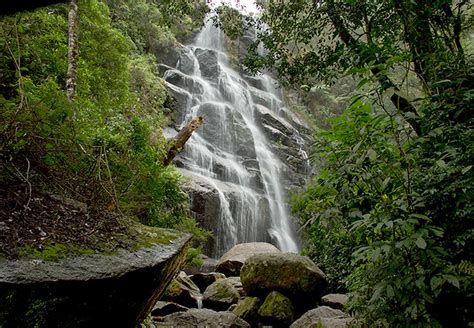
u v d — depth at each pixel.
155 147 6.83
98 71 7.11
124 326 2.39
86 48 7.20
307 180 19.23
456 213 2.11
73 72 5.55
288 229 16.38
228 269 9.40
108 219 2.88
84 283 1.91
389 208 2.29
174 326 5.12
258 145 19.38
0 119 2.63
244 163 17.44
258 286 6.33
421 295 2.03
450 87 2.89
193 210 12.11
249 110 21.22
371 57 3.58
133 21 17.00
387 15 4.14
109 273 2.07
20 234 2.02
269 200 16.39
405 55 3.03
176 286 6.71
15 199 2.31
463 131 2.40
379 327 2.29
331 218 2.46
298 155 20.25
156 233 3.15
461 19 3.63
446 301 2.21
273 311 5.77
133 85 13.05
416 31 3.27
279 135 20.17
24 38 5.34
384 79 2.63
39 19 6.09
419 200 2.11
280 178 18.48
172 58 20.03
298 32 5.18
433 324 1.93
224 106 18.80
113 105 7.50
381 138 2.44
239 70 24.00
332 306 5.87
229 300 6.63
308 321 5.00
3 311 1.59
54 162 2.97
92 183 3.18
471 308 2.10
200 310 5.67
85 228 2.50
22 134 2.67
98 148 3.80
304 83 5.62
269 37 5.47
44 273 1.79
